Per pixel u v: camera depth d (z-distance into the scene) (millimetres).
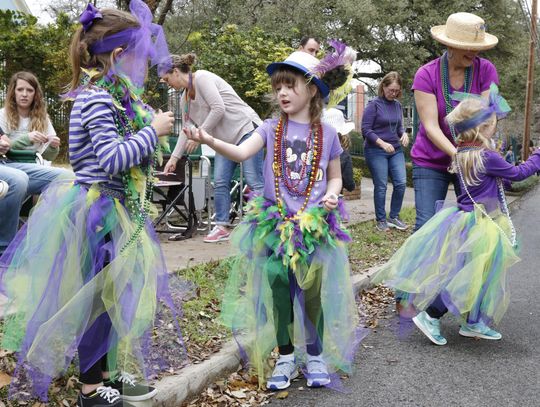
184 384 2971
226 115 5828
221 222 6254
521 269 6402
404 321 4164
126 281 2473
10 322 2666
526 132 25406
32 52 12211
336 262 3242
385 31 21531
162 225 7176
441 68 4203
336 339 3260
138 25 2537
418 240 3939
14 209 4297
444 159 4281
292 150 3258
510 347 3893
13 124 4969
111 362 2518
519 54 26203
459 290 3701
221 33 10469
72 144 2500
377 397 3111
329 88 3299
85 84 2494
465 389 3219
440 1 22453
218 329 3682
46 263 2531
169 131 2580
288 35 14172
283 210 3211
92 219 2471
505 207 3924
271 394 3141
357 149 24297
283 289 3248
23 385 2721
